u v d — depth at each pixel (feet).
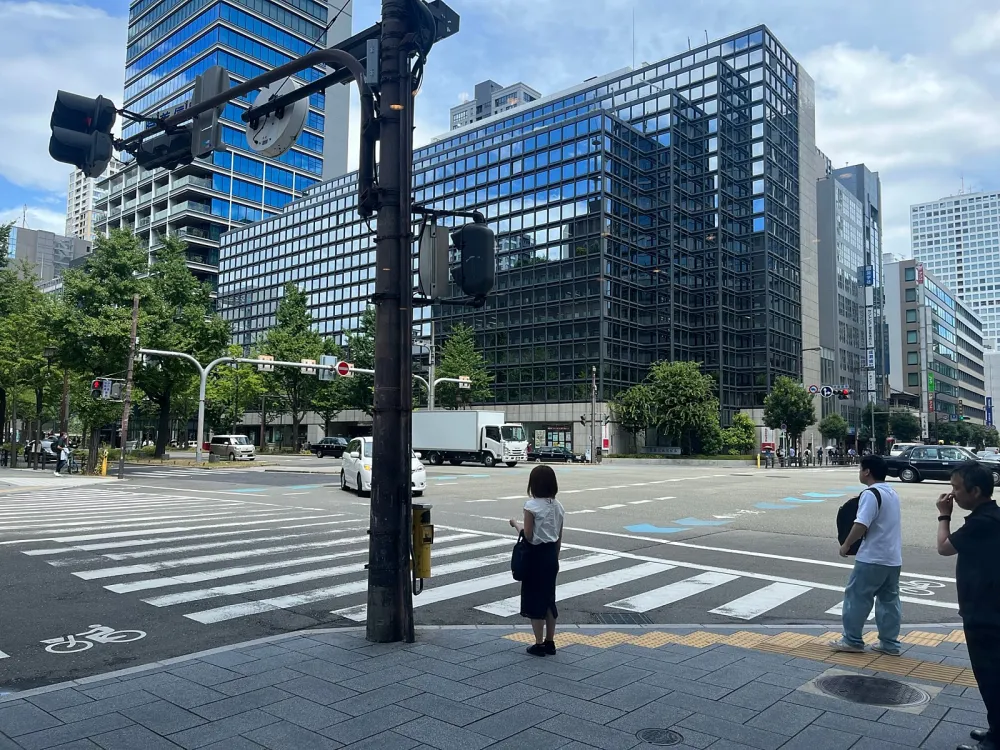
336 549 36.19
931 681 16.42
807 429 242.58
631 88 237.45
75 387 143.23
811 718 13.96
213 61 289.33
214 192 327.26
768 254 224.94
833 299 291.17
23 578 28.84
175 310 141.18
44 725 13.44
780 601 26.23
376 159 20.52
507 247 220.84
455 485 79.87
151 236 329.11
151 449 201.26
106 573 29.94
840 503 61.62
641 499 64.75
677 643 19.69
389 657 17.83
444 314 235.61
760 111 228.02
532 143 217.97
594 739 12.82
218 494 69.92
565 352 204.54
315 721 13.62
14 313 130.62
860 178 339.77
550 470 18.53
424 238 20.07
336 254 308.81
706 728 13.39
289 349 216.33
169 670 16.76
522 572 18.21
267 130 23.17
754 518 51.37
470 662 17.47
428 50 20.27
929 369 368.27
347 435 291.17
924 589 28.89
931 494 70.49
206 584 27.99
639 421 178.70
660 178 216.13
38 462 122.93
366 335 216.33
